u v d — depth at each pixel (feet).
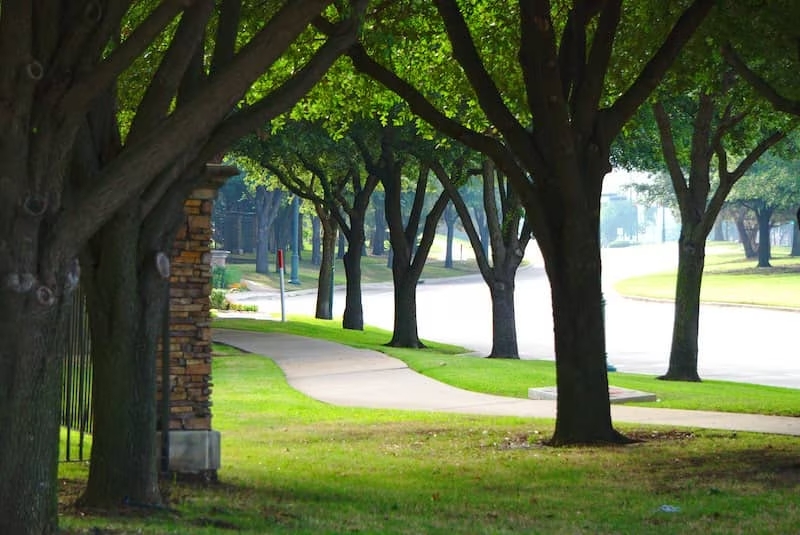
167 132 26.73
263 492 39.78
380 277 338.34
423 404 75.05
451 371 92.94
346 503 37.86
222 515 33.63
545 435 58.29
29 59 24.84
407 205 390.42
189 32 31.37
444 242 526.57
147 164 26.61
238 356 104.42
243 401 76.18
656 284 278.26
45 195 25.41
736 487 40.81
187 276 42.01
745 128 97.81
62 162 25.68
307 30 65.16
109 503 33.60
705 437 56.70
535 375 90.53
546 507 37.47
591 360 55.01
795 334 157.69
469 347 139.33
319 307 168.35
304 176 171.01
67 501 34.50
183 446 41.70
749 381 102.99
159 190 33.60
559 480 43.75
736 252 451.53
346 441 57.06
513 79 72.18
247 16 55.31
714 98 92.02
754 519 34.19
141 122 31.42
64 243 25.70
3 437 25.49
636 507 37.09
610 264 396.98
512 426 62.44
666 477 43.86
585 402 54.95
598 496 39.68
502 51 71.10
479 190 368.27
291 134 118.01
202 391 42.19
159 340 41.50
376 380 88.33
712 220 95.61
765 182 268.41
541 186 55.06
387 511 36.50
